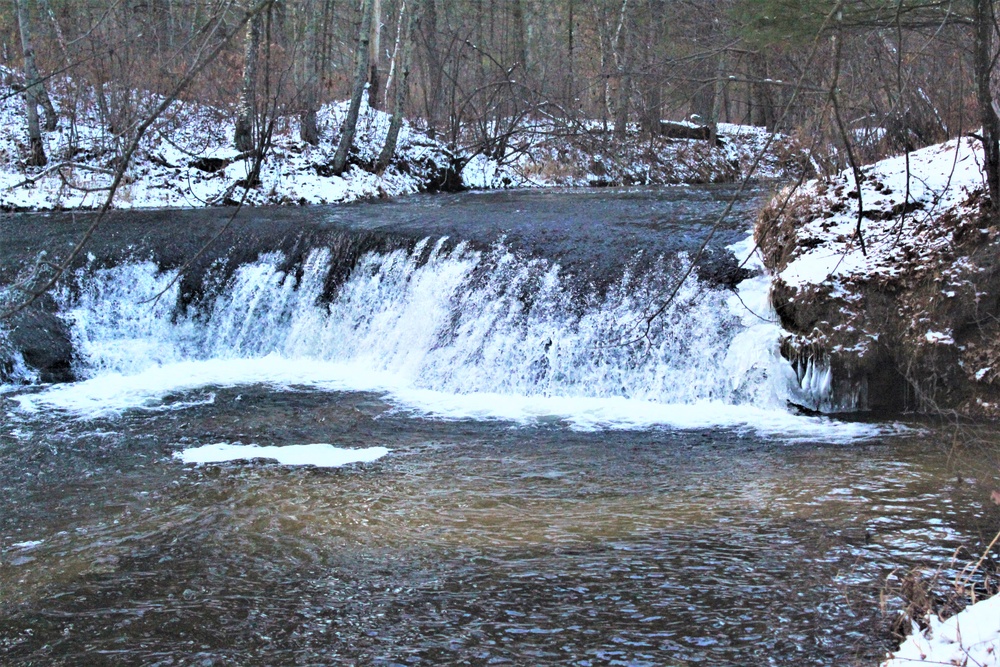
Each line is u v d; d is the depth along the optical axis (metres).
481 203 18.17
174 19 19.00
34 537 7.34
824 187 11.49
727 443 9.26
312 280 14.12
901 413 9.95
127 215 16.78
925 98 12.59
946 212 10.44
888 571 6.31
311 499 8.00
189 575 6.65
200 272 14.34
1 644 5.79
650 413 10.35
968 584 5.98
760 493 7.85
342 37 32.56
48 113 20.81
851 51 11.70
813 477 8.17
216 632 5.88
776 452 8.91
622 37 18.06
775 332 10.52
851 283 10.27
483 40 30.06
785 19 8.20
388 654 5.57
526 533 7.20
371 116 25.78
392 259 13.59
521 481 8.35
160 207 18.39
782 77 12.12
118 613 6.14
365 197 21.20
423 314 12.77
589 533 7.16
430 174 24.09
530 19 30.66
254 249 14.63
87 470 8.84
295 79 26.64
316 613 6.08
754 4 8.33
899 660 4.88
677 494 7.91
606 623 5.84
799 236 11.05
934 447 8.82
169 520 7.61
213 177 19.64
